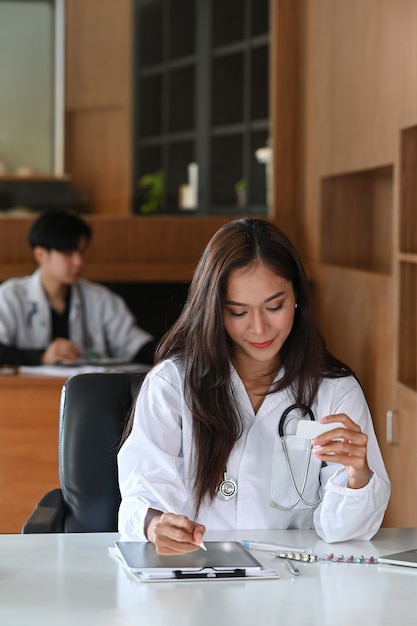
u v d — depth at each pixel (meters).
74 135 6.22
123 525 2.05
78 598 1.73
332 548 2.05
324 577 1.85
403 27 3.68
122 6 6.09
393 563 1.92
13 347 4.45
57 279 4.66
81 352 4.57
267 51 5.66
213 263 2.08
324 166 5.06
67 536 2.11
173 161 5.95
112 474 2.60
